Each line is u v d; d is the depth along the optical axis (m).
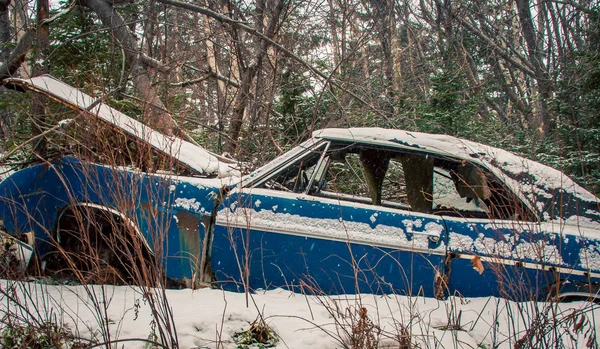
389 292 3.55
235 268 3.60
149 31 10.84
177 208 3.66
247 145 7.60
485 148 3.92
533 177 3.76
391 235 3.58
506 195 3.67
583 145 10.95
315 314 3.24
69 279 3.96
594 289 3.43
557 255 3.43
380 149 3.89
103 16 9.14
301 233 3.57
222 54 11.90
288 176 3.95
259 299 3.39
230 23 8.66
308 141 3.94
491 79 17.28
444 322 3.23
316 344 2.89
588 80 11.95
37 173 3.91
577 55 13.19
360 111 8.96
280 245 3.58
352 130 3.95
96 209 3.84
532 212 3.60
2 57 9.55
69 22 8.98
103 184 3.68
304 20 10.43
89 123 3.76
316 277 3.56
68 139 3.99
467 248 3.54
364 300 3.47
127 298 3.43
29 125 6.99
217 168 4.23
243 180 3.79
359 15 13.10
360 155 4.04
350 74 10.23
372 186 4.18
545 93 16.27
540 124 16.03
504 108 24.05
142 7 10.58
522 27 17.98
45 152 4.12
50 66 8.69
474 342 3.02
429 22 18.16
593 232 3.59
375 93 10.34
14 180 3.92
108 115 4.07
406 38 19.44
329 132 3.94
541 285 3.44
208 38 9.66
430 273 3.55
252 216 3.60
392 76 12.27
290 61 9.73
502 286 3.03
